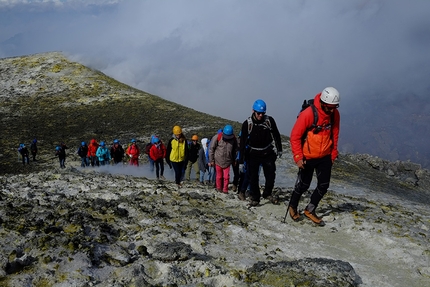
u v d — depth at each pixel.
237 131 48.69
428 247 7.13
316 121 7.64
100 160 28.17
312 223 8.41
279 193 11.99
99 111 63.22
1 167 35.59
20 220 7.12
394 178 37.12
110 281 5.00
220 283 5.24
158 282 5.12
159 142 18.44
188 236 6.98
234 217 8.73
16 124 56.06
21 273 5.05
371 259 6.77
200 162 18.41
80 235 6.39
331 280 5.17
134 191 10.81
